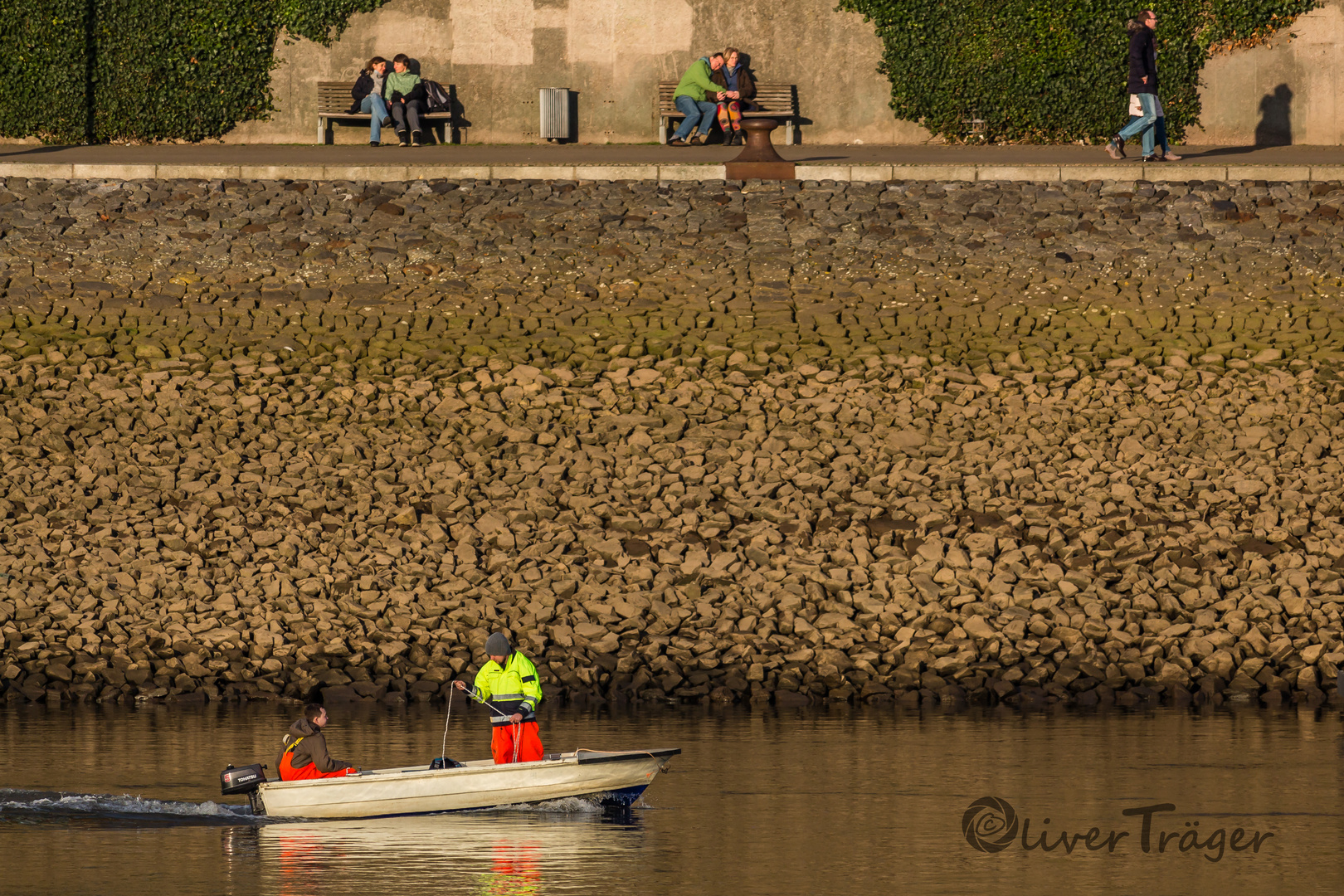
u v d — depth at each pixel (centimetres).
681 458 7288
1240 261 8750
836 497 6962
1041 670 5988
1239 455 7262
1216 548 6581
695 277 8712
